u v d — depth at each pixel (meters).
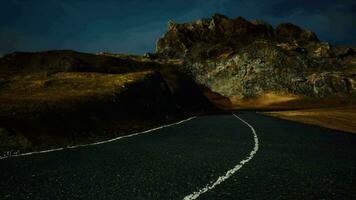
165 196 8.88
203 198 8.73
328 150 17.38
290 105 146.62
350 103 143.50
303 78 164.12
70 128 23.20
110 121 29.95
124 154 15.30
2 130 18.33
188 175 11.25
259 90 164.75
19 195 8.86
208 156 14.95
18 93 43.41
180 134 24.56
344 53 187.00
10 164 12.90
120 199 8.62
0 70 83.94
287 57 176.50
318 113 69.81
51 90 46.28
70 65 84.50
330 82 159.12
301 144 19.48
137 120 35.16
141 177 10.91
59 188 9.55
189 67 190.25
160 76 64.19
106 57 99.19
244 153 15.88
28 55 94.94
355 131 31.59
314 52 185.38
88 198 8.67
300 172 11.93
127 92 43.94
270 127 31.14
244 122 38.28
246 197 8.87
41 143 18.58
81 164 12.95
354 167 12.99
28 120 21.66
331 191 9.52
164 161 13.67
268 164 13.28
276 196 8.98
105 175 11.14
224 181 10.49
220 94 171.38
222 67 183.38
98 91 41.12
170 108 53.81
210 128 29.91
